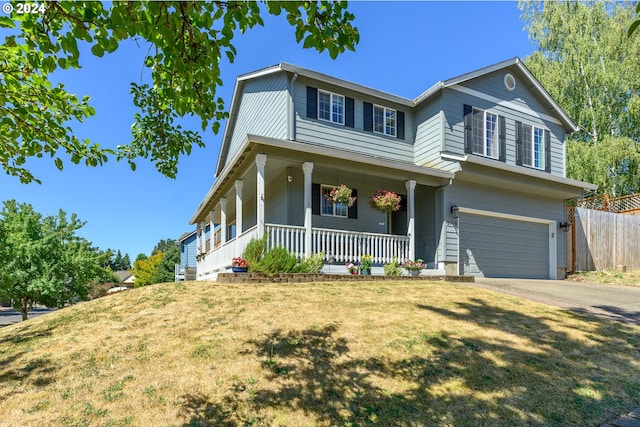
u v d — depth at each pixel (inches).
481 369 169.9
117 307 272.5
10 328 263.9
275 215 488.7
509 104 554.3
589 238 588.7
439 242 469.7
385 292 310.5
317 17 108.5
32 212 615.8
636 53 750.5
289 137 445.7
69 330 232.8
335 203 459.8
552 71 830.5
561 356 185.3
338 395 150.1
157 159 191.8
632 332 224.8
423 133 526.9
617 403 143.9
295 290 306.7
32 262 577.0
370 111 514.6
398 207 439.8
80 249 641.6
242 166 421.4
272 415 137.6
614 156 735.7
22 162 161.6
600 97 807.7
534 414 136.1
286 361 177.8
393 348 190.9
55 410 144.2
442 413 137.2
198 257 649.6
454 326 224.1
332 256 398.3
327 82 477.7
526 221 543.8
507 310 266.7
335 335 206.8
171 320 237.1
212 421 134.3
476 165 470.6
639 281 465.4
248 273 344.5
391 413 137.8
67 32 97.3
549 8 845.2
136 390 156.4
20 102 139.3
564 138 606.2
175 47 105.0
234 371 169.5
